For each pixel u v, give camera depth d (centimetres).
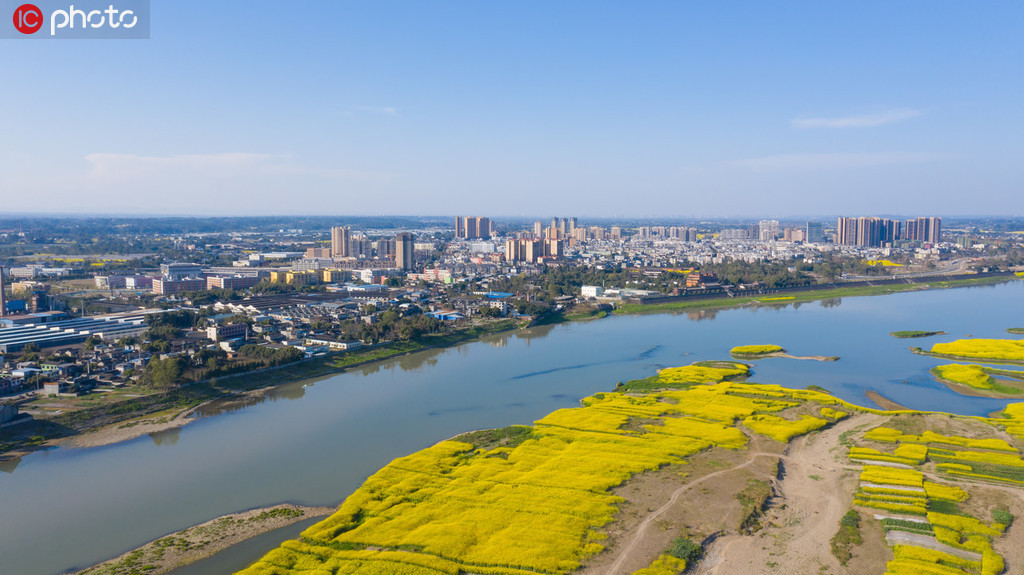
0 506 17300
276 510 16988
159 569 14288
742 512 16225
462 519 15688
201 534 15750
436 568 13575
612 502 16675
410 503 16625
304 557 14100
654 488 17550
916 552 14212
